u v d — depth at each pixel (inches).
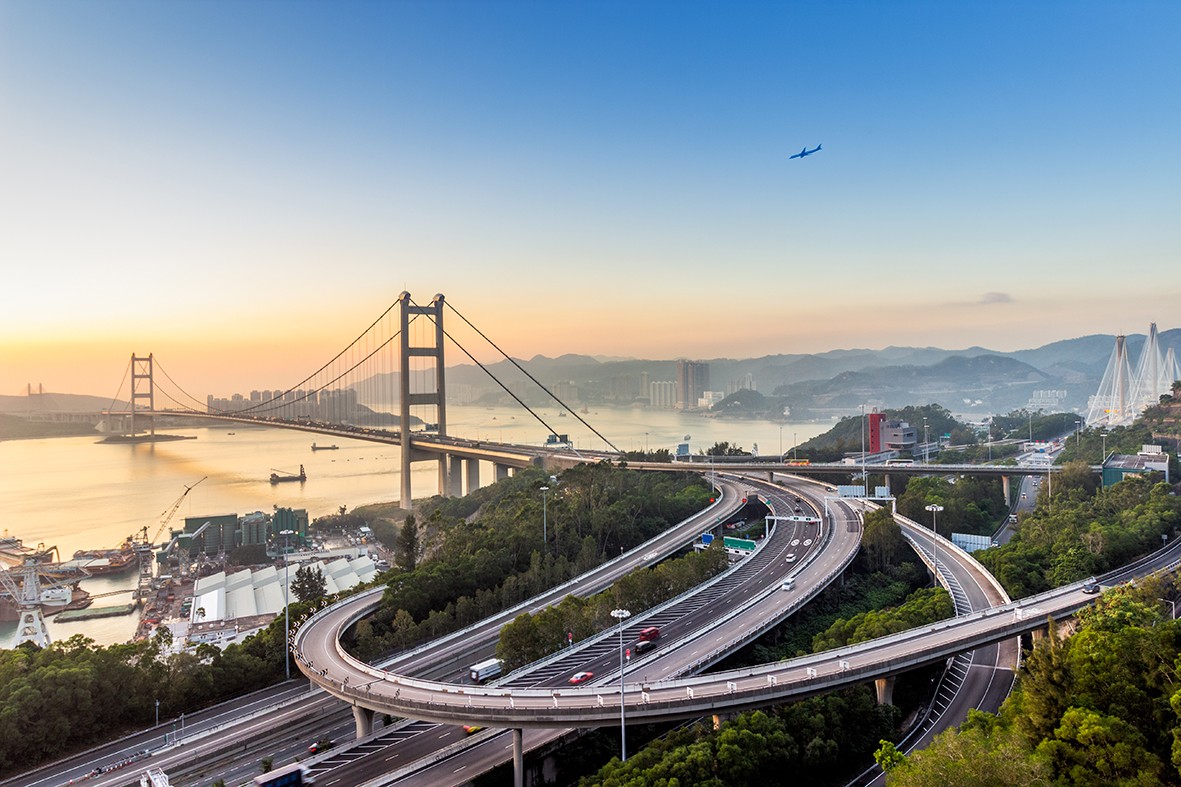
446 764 3902.6
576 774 4077.3
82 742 4534.9
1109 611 4025.6
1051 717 3201.3
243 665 5270.7
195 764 4217.5
